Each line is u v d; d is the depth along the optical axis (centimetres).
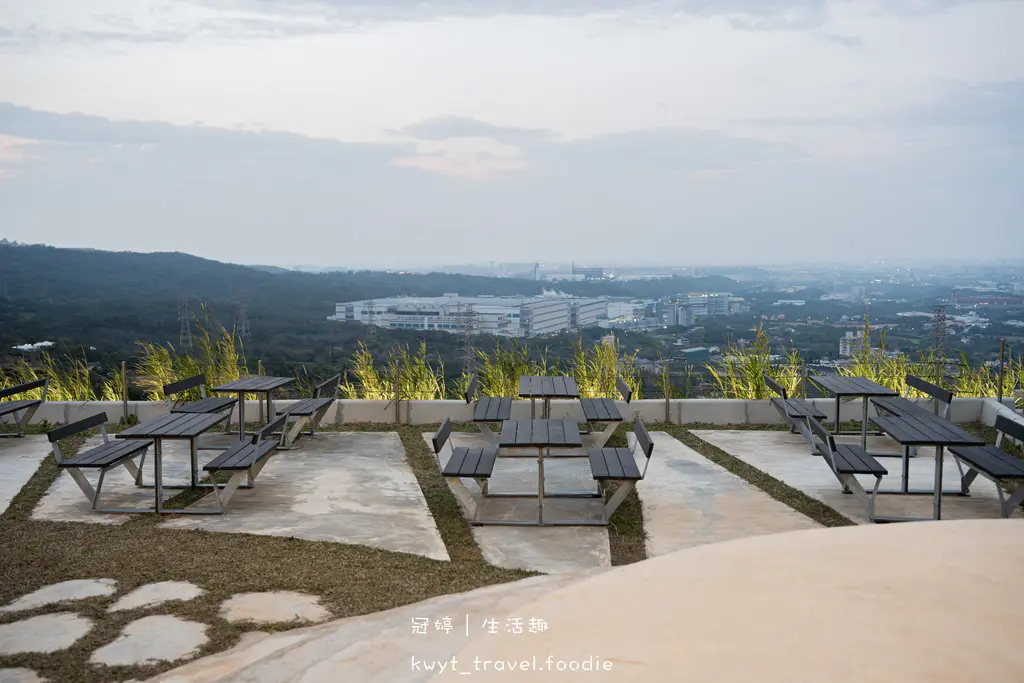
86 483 630
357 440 885
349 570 488
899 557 138
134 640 388
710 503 649
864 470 594
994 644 106
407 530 578
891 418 664
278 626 403
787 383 1032
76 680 349
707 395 1045
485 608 386
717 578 131
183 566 494
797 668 99
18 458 800
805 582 128
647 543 557
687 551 147
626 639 109
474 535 572
